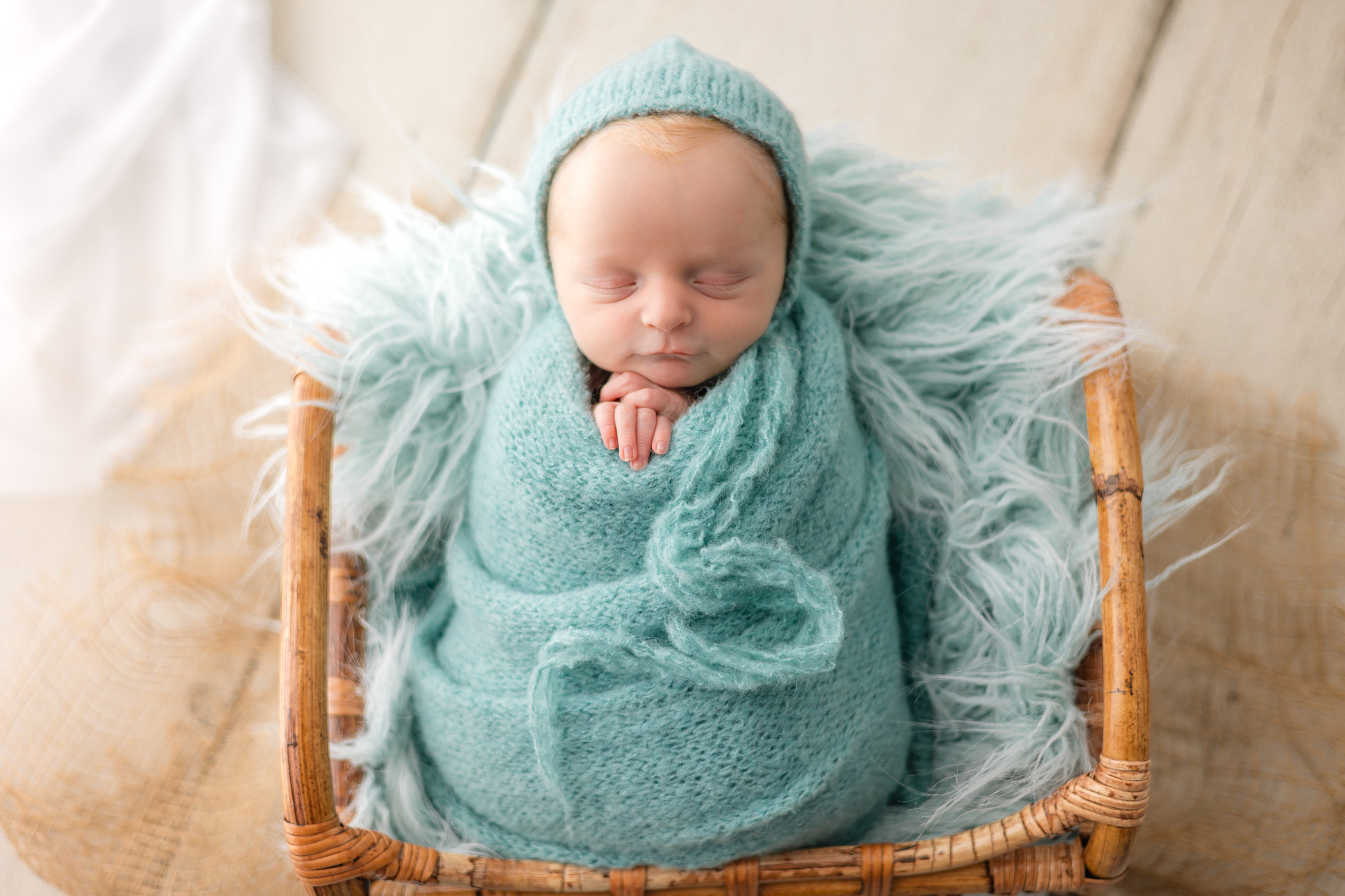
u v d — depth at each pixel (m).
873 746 0.96
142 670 1.31
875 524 0.99
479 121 1.59
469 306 1.08
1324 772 1.16
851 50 1.56
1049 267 1.04
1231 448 1.23
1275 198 1.42
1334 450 1.33
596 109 0.89
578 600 0.89
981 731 1.01
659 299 0.87
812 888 0.91
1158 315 1.31
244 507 1.41
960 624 1.05
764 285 0.90
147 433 1.44
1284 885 1.11
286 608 0.89
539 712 0.88
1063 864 0.89
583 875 0.90
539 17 1.62
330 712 0.99
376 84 1.61
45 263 1.42
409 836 0.98
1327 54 1.46
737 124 0.87
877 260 1.08
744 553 0.85
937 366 1.10
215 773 1.24
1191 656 1.25
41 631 1.35
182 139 1.52
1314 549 1.26
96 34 1.48
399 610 1.09
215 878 1.14
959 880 0.90
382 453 1.07
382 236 1.27
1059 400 1.04
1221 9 1.50
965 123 1.51
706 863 0.91
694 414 0.90
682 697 0.88
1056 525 1.02
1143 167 1.46
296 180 1.55
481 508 0.99
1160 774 1.20
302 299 1.09
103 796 1.20
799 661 0.84
